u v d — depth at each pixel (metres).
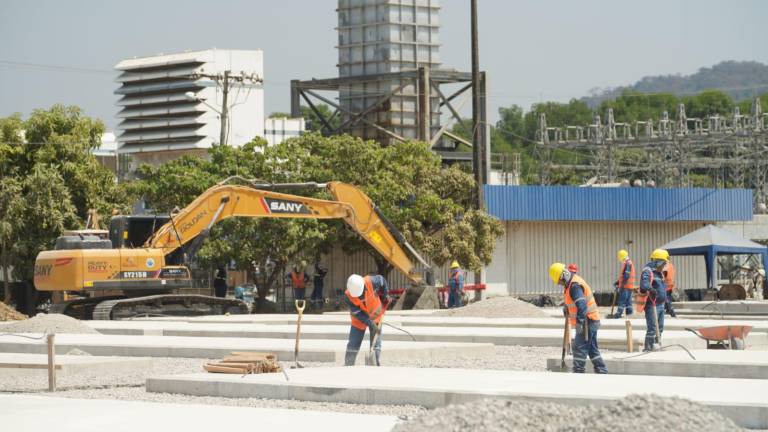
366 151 54.06
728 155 91.81
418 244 54.09
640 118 178.38
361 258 59.41
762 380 17.80
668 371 20.36
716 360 20.36
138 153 85.12
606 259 65.31
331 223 53.38
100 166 54.72
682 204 66.94
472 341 28.86
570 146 84.81
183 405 16.59
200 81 81.31
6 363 22.53
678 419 11.02
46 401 17.47
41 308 54.31
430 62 77.06
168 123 83.00
